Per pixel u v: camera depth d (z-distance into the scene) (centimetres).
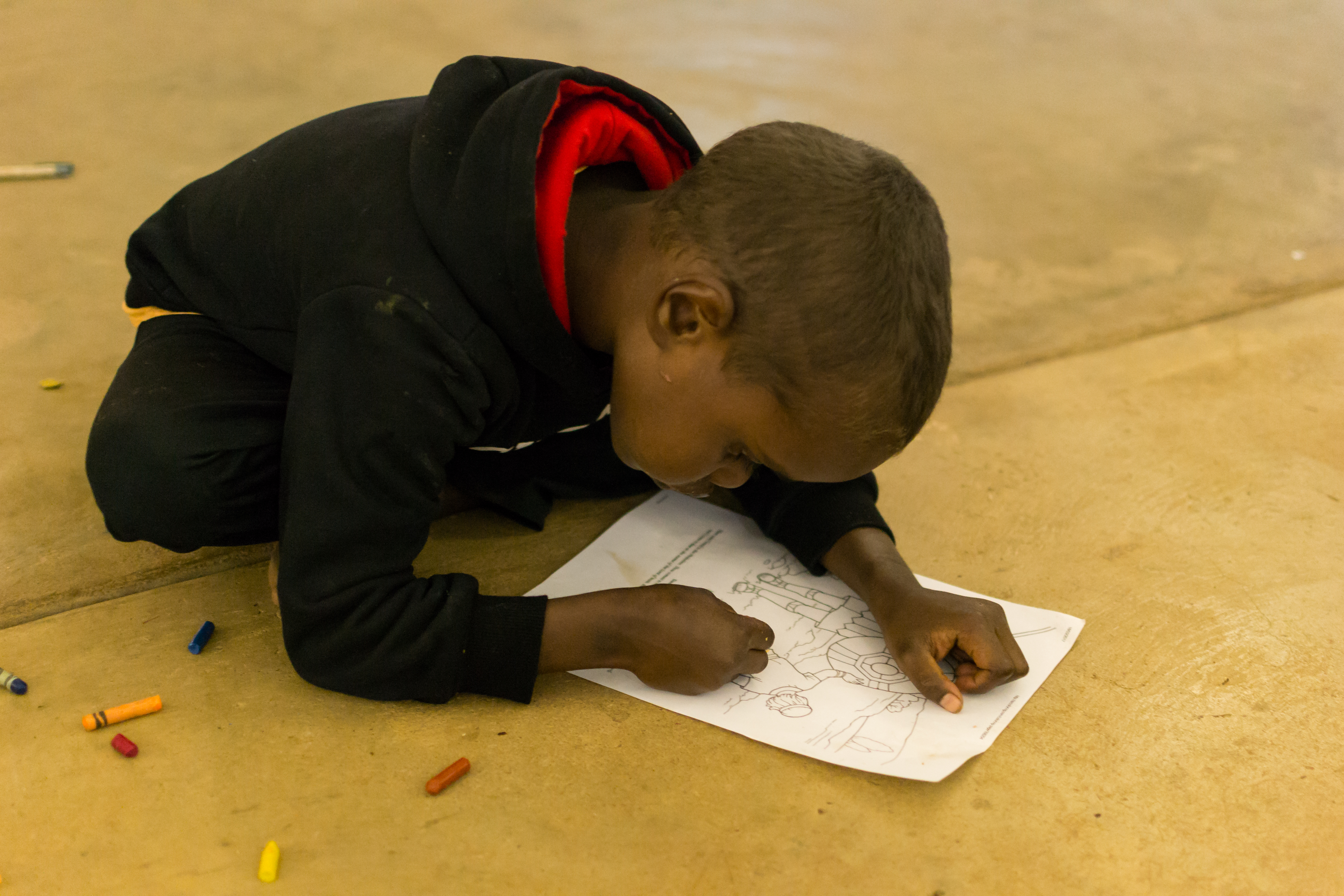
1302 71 295
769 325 85
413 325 93
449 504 134
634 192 108
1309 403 161
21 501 133
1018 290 193
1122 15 337
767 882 90
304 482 97
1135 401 162
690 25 303
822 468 93
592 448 138
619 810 96
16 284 177
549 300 95
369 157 103
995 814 97
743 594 122
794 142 89
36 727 103
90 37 274
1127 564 129
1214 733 106
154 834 93
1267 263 203
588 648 105
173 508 110
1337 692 111
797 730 104
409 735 103
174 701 106
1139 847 94
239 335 113
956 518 137
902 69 286
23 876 89
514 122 94
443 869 90
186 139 226
